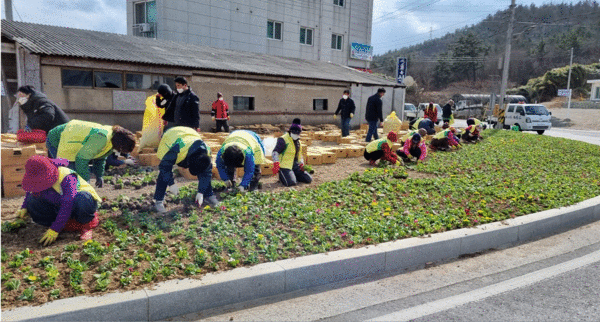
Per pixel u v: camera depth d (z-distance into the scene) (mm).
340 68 24094
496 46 108562
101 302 3109
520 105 26203
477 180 8406
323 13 33844
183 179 7535
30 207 4379
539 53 94312
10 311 2924
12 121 10320
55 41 11320
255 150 6445
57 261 3865
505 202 6828
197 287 3428
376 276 4293
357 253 4301
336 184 7461
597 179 9094
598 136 25750
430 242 4715
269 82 16734
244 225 5074
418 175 8922
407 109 34750
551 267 4617
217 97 14727
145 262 3902
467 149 12938
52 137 5227
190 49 16516
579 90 59656
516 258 4914
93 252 4008
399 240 4777
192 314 3400
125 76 12148
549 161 11492
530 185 8055
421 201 6750
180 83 7559
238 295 3621
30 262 3812
